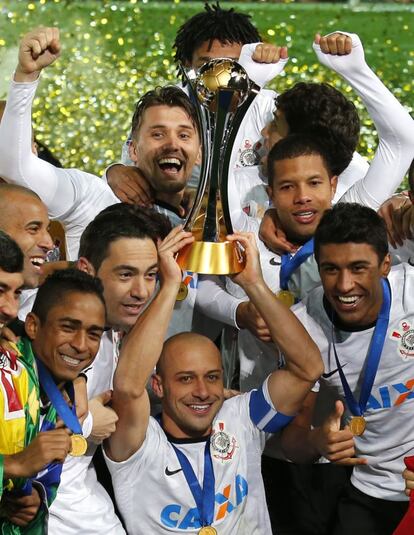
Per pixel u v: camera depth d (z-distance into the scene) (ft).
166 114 33.35
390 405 30.96
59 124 64.80
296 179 32.07
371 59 71.67
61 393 27.20
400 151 34.24
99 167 63.82
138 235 29.22
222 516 29.25
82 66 68.54
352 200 34.71
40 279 30.17
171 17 73.15
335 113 34.71
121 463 28.81
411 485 28.73
